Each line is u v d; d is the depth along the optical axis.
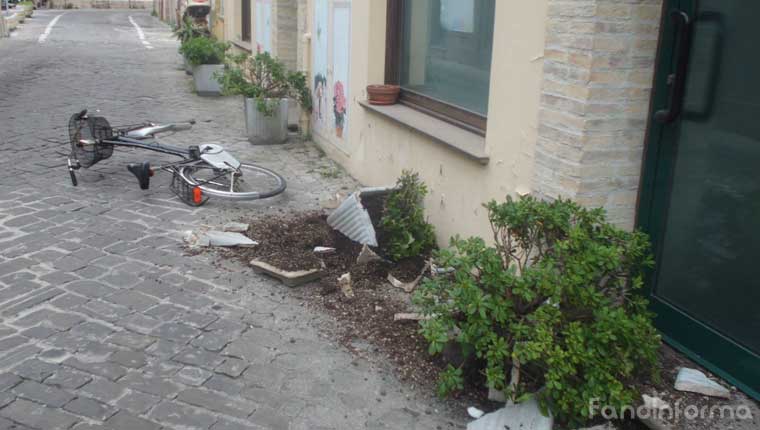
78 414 3.58
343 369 4.08
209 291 4.99
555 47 4.16
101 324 4.47
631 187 4.18
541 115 4.34
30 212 6.44
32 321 4.46
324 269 5.35
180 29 17.14
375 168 7.19
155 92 13.73
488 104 5.27
